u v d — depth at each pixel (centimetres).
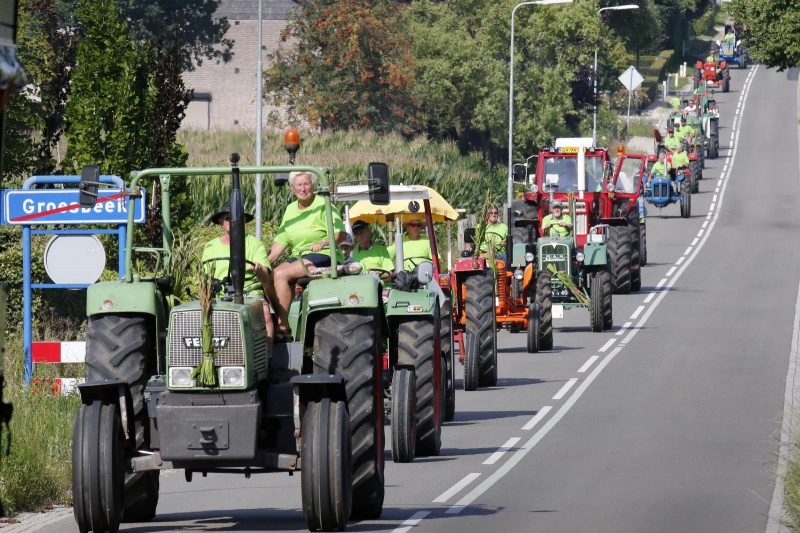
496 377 6800
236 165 3491
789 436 4834
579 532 3569
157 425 3316
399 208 5678
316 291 3612
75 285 5791
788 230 16162
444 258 11638
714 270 12756
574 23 19800
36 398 5044
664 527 3650
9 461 4009
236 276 3369
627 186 11512
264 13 19825
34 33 8506
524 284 8112
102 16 7269
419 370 4831
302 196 3969
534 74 19825
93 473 3288
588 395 6462
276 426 3497
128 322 3506
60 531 3562
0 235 7112
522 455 4922
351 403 3612
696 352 7969
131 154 7188
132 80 7225
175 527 3622
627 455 4894
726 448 5019
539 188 10912
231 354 3294
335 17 18562
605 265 9100
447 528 3606
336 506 3366
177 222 7419
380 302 3800
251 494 4272
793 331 8862
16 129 7575
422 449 4903
